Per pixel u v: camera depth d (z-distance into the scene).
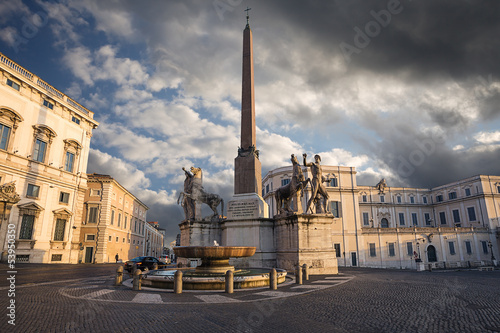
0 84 28.91
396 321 6.59
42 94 33.28
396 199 63.84
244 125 21.23
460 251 54.12
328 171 50.97
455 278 18.11
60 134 35.62
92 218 44.97
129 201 58.22
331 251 18.19
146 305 8.34
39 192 32.31
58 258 33.78
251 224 18.84
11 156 29.56
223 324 6.38
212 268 13.39
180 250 12.87
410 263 51.12
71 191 36.47
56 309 7.77
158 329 6.01
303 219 17.77
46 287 12.06
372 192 62.44
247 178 20.03
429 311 7.61
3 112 29.06
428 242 53.12
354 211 49.91
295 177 18.78
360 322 6.51
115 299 9.29
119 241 51.81
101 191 46.00
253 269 16.25
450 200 62.72
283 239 18.39
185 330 5.95
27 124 31.52
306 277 14.77
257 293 10.31
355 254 48.59
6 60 29.81
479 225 57.75
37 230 31.58
